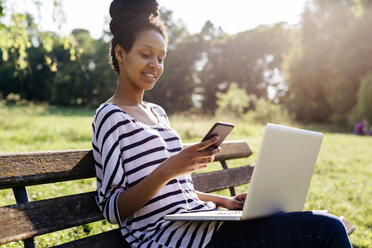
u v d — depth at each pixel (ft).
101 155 6.01
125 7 6.85
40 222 5.62
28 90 151.02
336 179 22.63
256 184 5.34
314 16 115.24
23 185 5.71
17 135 29.81
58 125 40.16
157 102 156.66
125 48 6.80
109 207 5.81
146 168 6.16
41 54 142.92
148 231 5.97
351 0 110.22
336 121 98.73
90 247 6.11
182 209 6.20
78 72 147.64
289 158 5.77
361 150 36.37
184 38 165.37
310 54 108.88
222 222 5.74
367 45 95.35
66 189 13.96
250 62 170.09
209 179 9.05
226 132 5.67
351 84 97.60
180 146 6.97
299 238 5.28
